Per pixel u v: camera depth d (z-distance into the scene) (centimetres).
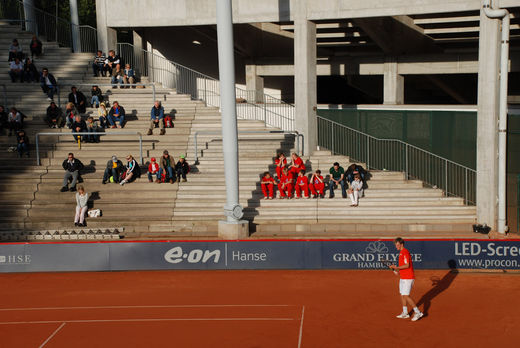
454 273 1870
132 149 2686
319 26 2789
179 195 2470
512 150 2348
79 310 1591
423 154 2652
